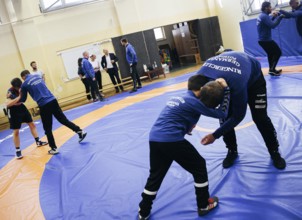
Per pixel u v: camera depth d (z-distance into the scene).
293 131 3.87
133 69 10.20
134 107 7.63
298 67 7.54
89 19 11.58
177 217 2.68
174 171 3.56
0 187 4.41
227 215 2.53
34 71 8.77
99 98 10.01
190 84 2.50
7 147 6.78
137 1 12.25
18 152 5.61
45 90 5.18
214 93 2.28
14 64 10.74
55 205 3.46
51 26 11.05
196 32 13.73
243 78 2.55
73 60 11.45
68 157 5.04
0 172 5.10
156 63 12.68
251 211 2.51
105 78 12.09
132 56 10.06
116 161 4.33
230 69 2.58
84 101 11.37
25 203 3.69
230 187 2.95
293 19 8.73
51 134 5.31
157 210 2.85
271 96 5.57
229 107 2.93
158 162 2.57
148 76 12.16
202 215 2.61
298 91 5.51
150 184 2.61
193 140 4.40
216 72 2.64
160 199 3.03
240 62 2.63
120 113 7.38
